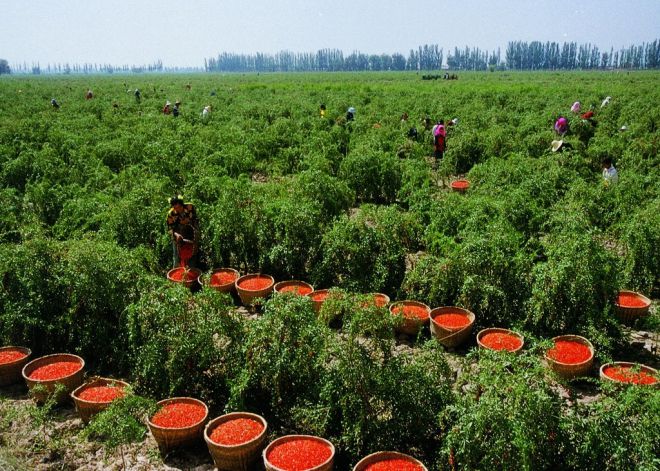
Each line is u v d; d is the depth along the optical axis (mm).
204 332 6645
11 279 8094
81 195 13586
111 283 7711
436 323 8172
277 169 18875
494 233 9219
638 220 9852
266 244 10594
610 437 4832
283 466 5328
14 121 27703
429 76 103562
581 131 24219
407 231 10727
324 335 6309
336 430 6004
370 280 9688
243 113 33562
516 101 38688
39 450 6078
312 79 120625
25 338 7906
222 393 6832
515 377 5141
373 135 21812
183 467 5883
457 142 20734
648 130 24234
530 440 4781
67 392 7020
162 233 11203
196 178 14281
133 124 30391
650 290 9656
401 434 5730
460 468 5117
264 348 6383
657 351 8062
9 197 12547
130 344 7371
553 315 8086
